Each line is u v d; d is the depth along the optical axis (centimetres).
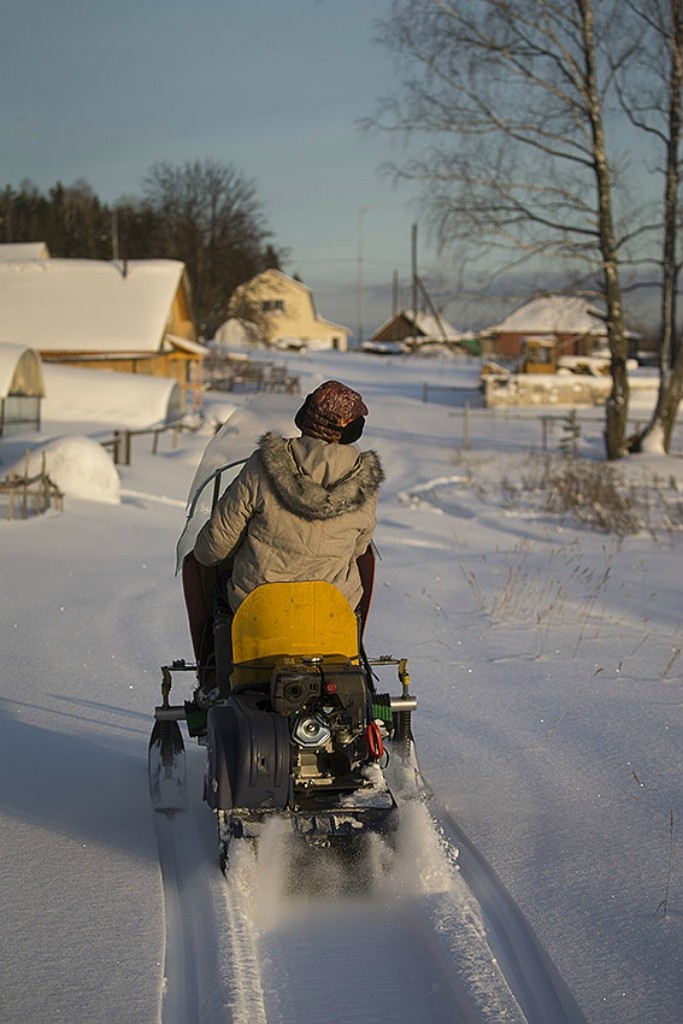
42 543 1387
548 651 863
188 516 525
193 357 4803
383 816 431
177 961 377
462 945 377
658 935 395
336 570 455
